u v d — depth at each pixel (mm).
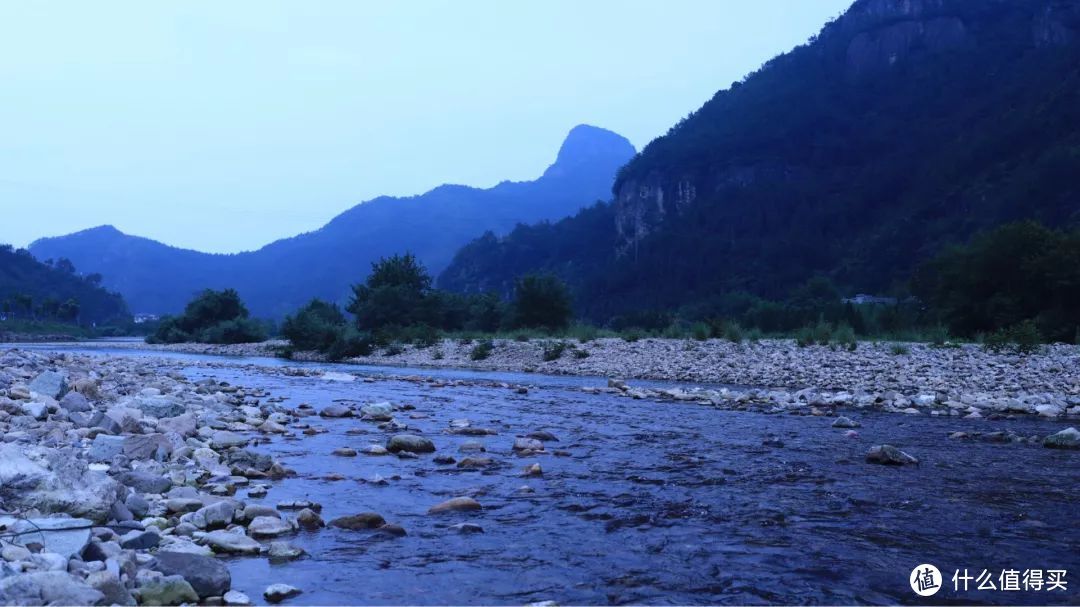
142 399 12383
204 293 83062
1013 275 34500
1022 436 12508
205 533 6273
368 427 13266
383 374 29047
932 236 125312
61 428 9805
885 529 6883
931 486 8617
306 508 7164
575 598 5195
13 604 4207
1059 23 189375
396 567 5805
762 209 169750
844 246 149125
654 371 28906
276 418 13781
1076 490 8422
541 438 12055
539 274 52719
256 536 6461
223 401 15891
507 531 6793
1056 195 111188
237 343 69812
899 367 23828
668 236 174625
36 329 131625
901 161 166500
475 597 5195
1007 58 192375
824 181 176125
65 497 6090
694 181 194625
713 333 36250
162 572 5211
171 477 8125
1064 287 32438
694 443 11719
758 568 5824
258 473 8992
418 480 8883
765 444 11602
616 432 12930
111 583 4629
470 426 13414
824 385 23016
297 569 5727
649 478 9031
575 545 6383
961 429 13406
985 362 23344
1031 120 140625
